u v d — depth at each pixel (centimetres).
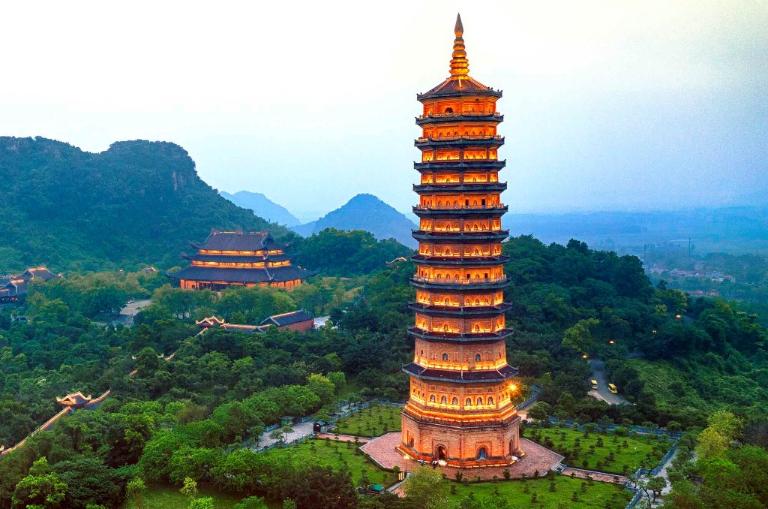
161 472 12794
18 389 19500
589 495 12744
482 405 14288
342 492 11894
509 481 13488
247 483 12519
